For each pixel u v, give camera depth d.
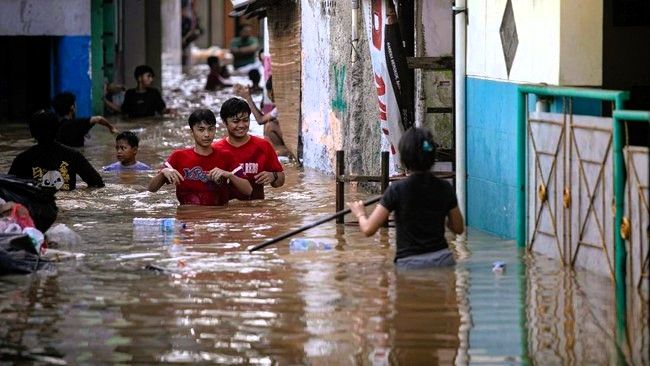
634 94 15.18
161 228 15.27
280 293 11.67
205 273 12.55
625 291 11.34
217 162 17.17
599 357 9.63
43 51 32.94
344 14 20.36
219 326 10.66
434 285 11.88
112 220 15.91
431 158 12.56
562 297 11.34
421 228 12.59
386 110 16.75
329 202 17.55
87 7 32.41
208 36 69.00
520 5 13.94
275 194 18.42
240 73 55.72
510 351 9.84
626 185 11.25
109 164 22.78
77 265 13.04
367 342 10.15
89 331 10.59
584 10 13.05
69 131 25.41
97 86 33.34
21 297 11.72
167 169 17.03
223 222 15.68
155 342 10.28
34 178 18.16
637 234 11.02
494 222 14.83
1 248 12.77
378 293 11.59
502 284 11.87
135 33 39.84
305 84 23.73
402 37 17.12
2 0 31.59
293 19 24.56
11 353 10.05
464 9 15.52
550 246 13.13
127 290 11.91
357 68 19.50
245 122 17.23
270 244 13.53
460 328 10.46
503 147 14.45
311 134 23.17
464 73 15.62
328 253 13.45
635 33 15.16
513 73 14.14
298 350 9.99
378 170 18.81
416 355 9.80
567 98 12.73
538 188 13.37
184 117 33.16
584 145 12.25
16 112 32.75
